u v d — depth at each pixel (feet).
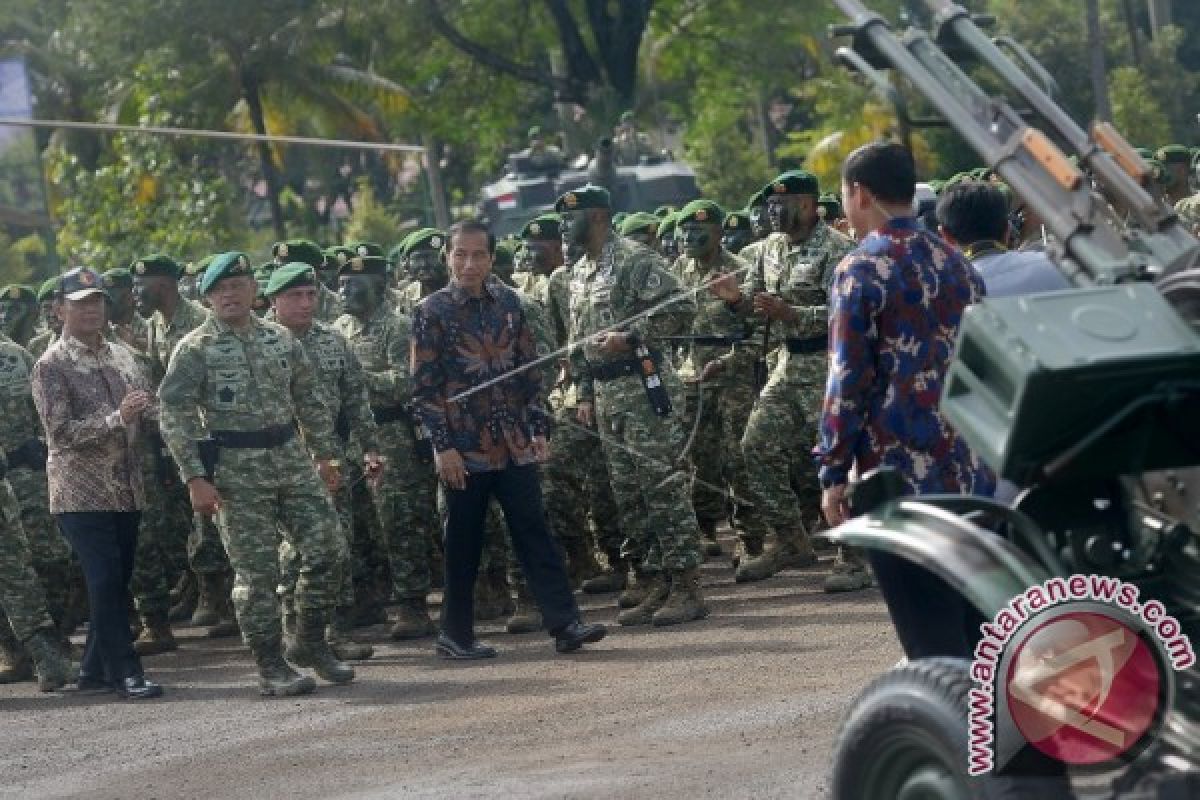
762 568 75.51
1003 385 29.14
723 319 77.77
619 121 230.68
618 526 77.56
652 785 43.01
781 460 73.46
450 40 237.66
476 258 62.08
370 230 261.85
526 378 63.05
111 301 77.00
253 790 48.06
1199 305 30.76
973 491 37.76
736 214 83.41
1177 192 96.58
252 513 60.59
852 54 34.60
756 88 250.37
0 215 198.39
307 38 237.04
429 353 62.13
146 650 74.64
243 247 233.96
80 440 63.87
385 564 77.05
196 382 60.23
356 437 69.05
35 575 67.31
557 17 232.73
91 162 263.08
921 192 67.56
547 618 63.52
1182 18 267.39
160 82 232.94
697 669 58.23
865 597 68.44
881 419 37.42
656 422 66.95
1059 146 34.14
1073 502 32.12
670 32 245.86
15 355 73.41
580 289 67.97
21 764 54.95
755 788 41.60
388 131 266.36
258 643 61.11
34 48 258.16
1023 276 40.91
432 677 62.08
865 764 30.22
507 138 262.06
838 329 37.22
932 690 29.19
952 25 34.86
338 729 55.11
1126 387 28.96
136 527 64.95
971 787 28.76
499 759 48.55
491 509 73.82
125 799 48.73
